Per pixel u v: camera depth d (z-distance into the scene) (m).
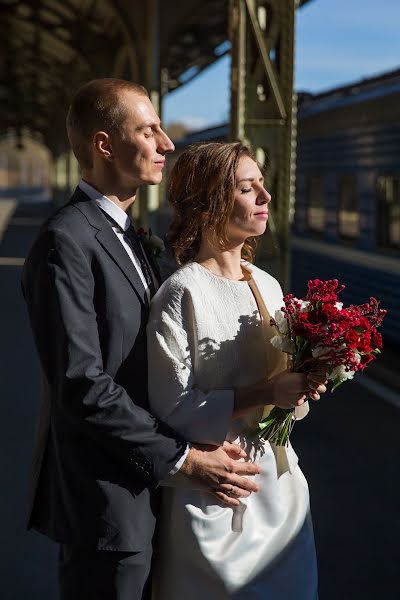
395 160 9.70
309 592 2.53
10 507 4.89
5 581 4.05
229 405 2.38
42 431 2.53
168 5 12.70
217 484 2.37
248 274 2.58
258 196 2.50
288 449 2.60
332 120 11.62
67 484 2.40
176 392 2.38
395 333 9.93
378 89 10.63
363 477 5.62
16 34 24.62
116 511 2.36
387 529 4.77
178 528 2.43
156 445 2.30
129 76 17.16
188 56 19.61
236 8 7.17
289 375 2.40
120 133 2.44
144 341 2.45
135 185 2.51
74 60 25.11
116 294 2.39
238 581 2.42
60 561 2.51
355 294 11.07
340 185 11.48
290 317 2.42
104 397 2.25
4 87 40.41
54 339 2.29
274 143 7.29
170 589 2.46
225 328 2.45
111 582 2.40
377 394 7.98
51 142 51.06
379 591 4.07
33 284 2.33
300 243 13.28
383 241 10.19
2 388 7.73
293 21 7.20
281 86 7.27
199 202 2.48
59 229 2.34
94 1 16.00
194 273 2.46
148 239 2.64
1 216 41.16
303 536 2.56
